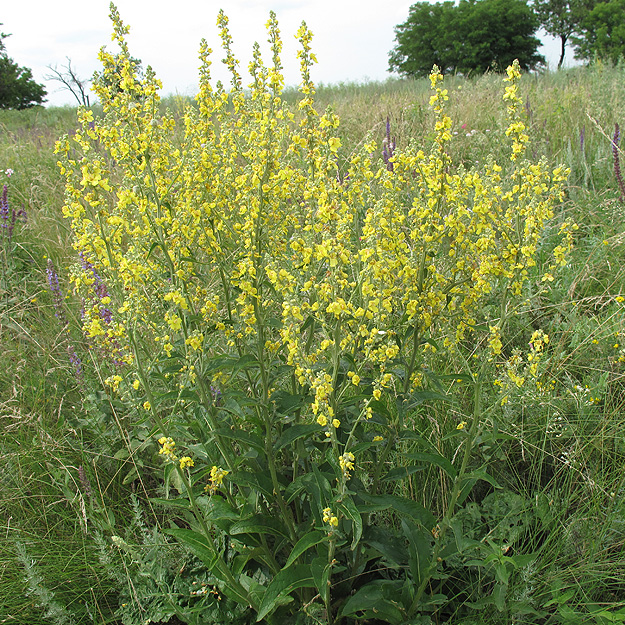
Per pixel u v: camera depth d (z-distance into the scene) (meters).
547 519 2.47
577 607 2.24
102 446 3.15
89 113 2.21
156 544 2.51
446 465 2.07
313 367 2.04
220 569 2.13
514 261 2.23
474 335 3.58
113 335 2.09
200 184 2.26
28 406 3.51
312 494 2.01
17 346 4.11
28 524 2.81
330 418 1.80
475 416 2.20
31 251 5.48
